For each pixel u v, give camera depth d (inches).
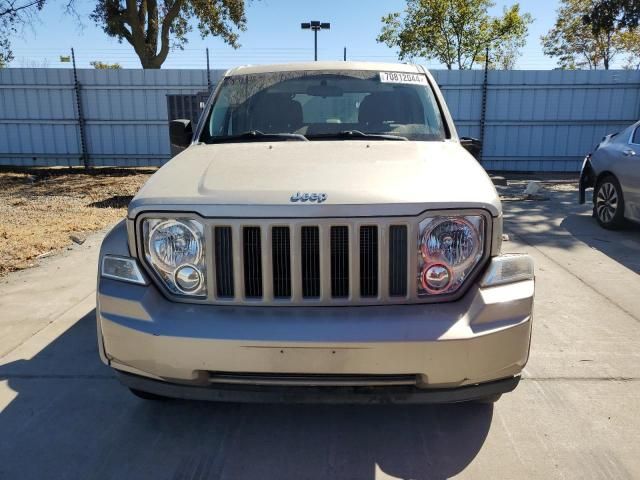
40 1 643.5
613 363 137.3
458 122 593.0
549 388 125.5
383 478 96.2
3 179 504.7
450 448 104.3
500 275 93.9
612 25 683.4
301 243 91.5
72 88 587.8
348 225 90.7
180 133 151.8
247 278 93.1
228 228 92.4
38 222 303.3
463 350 87.5
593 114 585.6
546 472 97.0
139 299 92.2
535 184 402.3
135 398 122.4
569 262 226.8
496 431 109.3
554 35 1519.4
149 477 96.8
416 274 92.5
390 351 86.5
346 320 88.9
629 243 259.6
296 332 87.1
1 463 100.0
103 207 358.3
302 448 104.7
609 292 189.5
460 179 101.5
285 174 102.2
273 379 89.6
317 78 152.6
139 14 725.9
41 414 115.8
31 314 170.4
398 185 96.5
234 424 112.7
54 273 212.2
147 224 94.7
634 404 118.5
